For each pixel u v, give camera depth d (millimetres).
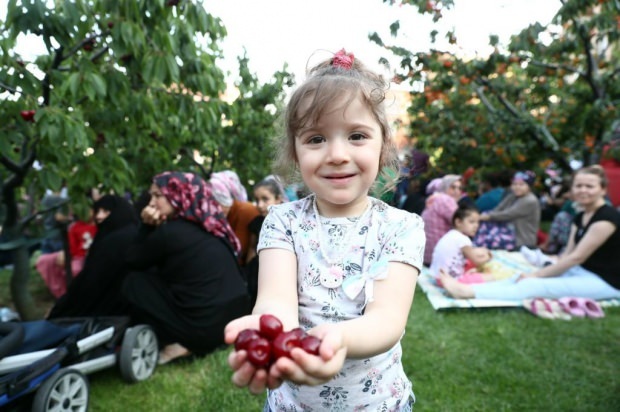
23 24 2143
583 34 5312
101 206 3584
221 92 3590
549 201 7969
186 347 3029
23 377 2035
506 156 6477
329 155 1062
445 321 3633
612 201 7301
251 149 5012
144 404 2539
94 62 2686
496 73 5879
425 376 2777
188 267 3016
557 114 6660
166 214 3156
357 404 1182
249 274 3863
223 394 2600
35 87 2424
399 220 1193
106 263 3266
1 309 3697
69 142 2322
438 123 6941
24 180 3195
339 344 806
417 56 5445
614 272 3996
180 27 2693
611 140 5609
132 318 3000
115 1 2367
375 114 1101
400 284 1088
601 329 3424
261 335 818
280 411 1273
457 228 4648
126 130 3404
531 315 3756
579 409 2430
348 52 1208
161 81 2508
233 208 4402
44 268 4590
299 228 1239
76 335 2445
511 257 5359
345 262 1172
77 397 2307
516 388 2627
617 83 5531
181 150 4578
